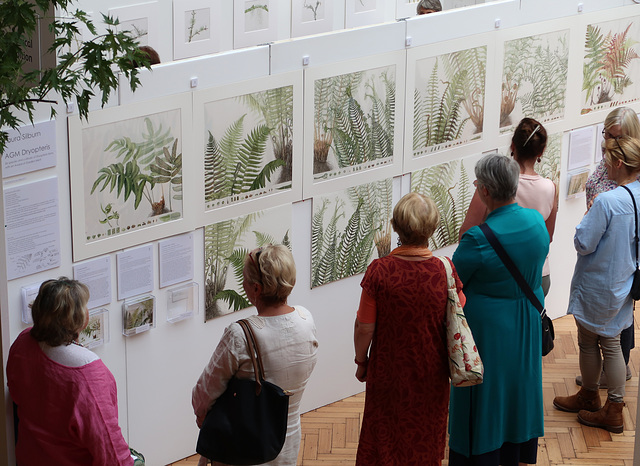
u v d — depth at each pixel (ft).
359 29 18.42
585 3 22.04
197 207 17.01
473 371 13.99
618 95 23.70
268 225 18.19
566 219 23.62
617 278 17.97
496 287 15.44
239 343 12.32
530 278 15.56
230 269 17.88
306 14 25.39
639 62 23.84
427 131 20.16
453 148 20.76
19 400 12.16
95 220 15.65
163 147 16.19
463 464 16.37
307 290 19.26
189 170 16.67
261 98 17.30
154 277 16.78
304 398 19.84
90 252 15.74
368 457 14.90
